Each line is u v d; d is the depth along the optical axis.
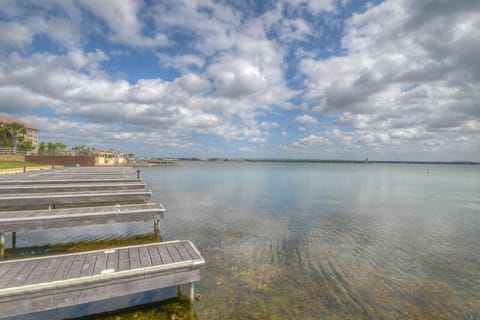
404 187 33.88
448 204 20.22
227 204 18.77
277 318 5.36
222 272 7.39
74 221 9.34
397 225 13.35
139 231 11.39
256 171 75.19
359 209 17.62
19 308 4.33
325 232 11.83
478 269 7.99
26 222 8.68
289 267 7.84
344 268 7.89
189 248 6.22
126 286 4.96
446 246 10.09
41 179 19.61
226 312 5.50
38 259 5.41
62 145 89.69
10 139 59.00
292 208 17.66
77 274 4.82
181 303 5.79
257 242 10.20
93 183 18.38
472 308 5.91
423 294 6.47
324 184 36.12
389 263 8.35
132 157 140.88
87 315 5.33
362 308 5.80
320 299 6.12
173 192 25.33
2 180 18.42
